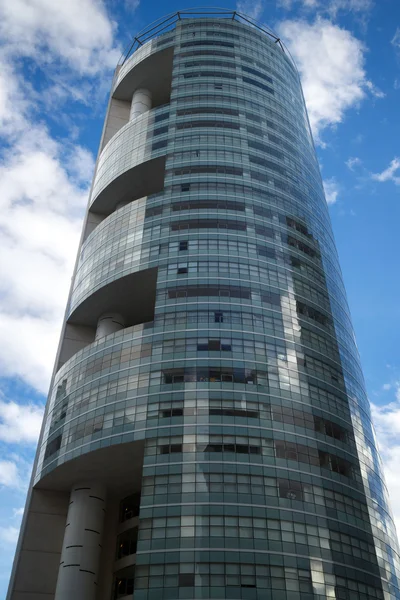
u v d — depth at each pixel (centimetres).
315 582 5059
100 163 10100
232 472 5512
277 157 8975
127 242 7881
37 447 7156
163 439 5756
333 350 7200
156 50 10538
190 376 6209
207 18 10906
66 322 8325
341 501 5784
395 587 5744
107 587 6078
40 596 6116
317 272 7956
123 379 6406
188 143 8781
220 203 7944
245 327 6688
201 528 5153
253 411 5991
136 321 8206
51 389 7631
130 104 11550
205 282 7050
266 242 7688
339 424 6462
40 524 6512
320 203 9231
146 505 5312
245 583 4888
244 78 9938
